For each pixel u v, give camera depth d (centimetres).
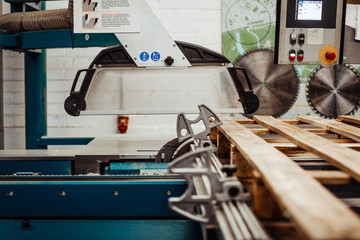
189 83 178
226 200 83
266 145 113
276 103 297
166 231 134
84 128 309
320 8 191
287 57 194
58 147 314
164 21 300
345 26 195
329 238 50
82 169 169
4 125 308
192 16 299
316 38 193
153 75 179
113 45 188
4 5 299
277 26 191
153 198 131
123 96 179
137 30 171
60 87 306
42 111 268
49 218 134
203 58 172
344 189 112
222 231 71
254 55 294
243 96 173
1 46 198
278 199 67
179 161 91
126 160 171
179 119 138
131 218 134
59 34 193
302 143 121
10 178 135
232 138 126
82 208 130
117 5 172
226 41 296
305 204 63
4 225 134
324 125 163
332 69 295
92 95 177
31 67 263
